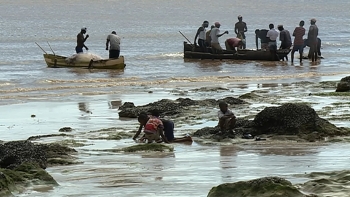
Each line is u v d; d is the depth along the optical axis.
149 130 53.62
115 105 77.00
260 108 69.69
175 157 46.22
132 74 113.25
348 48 174.00
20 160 42.78
